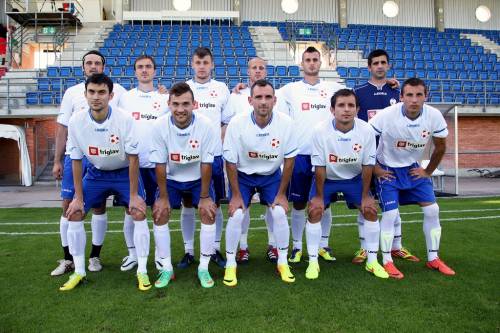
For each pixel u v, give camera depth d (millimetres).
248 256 3768
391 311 2408
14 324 2258
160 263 3148
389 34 18703
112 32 16656
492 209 6301
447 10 20203
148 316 2363
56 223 5484
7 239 4488
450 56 17219
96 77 2750
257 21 18703
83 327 2217
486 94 13664
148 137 3562
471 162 13461
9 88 12047
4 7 18234
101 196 3178
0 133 11164
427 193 3297
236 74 14117
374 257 3244
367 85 3822
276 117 3072
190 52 15602
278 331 2152
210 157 3012
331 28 18516
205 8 18281
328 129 3109
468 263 3432
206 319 2312
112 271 3324
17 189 10586
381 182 3314
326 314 2373
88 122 2840
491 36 19906
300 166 3635
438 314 2359
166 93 3801
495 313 2369
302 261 3672
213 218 3062
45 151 12461
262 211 6488
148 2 18141
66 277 3141
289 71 14305
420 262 3527
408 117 3176
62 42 15500
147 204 3646
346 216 5840
